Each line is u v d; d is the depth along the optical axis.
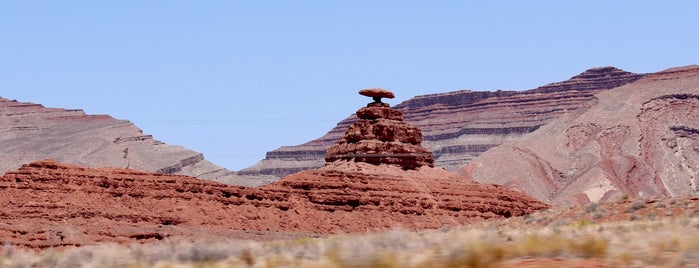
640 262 36.91
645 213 103.19
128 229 160.62
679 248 39.69
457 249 39.19
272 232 180.50
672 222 68.88
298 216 193.62
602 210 109.88
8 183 168.38
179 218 173.00
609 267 36.50
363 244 45.25
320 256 43.16
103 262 44.56
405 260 38.50
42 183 170.50
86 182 173.75
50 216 160.12
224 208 184.00
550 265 37.22
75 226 157.75
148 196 177.00
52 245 143.00
